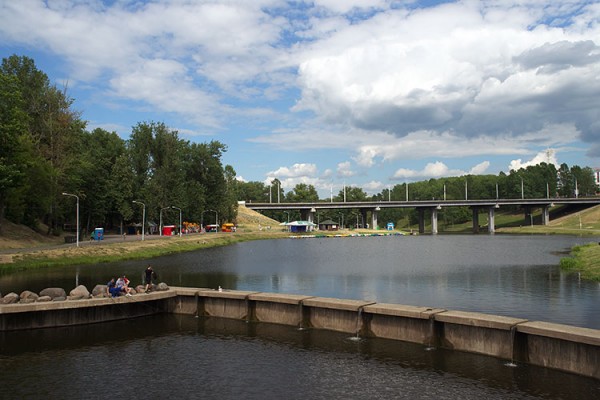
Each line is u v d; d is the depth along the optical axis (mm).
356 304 27484
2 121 66938
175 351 24938
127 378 20969
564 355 20625
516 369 21109
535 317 31188
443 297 39875
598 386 18969
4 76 69500
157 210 134250
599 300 36719
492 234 193125
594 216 194500
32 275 55812
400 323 25953
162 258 83312
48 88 97125
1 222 80375
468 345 23703
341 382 20094
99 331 29172
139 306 33094
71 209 110250
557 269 59062
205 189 168000
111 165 125438
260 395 18859
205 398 18641
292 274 58625
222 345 25922
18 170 68562
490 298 38875
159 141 135750
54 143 95250
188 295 33719
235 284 49312
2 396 18984
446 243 129750
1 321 29031
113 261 76125
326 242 145000
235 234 158875
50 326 29984
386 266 67875
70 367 22531
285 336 27422
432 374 20797
